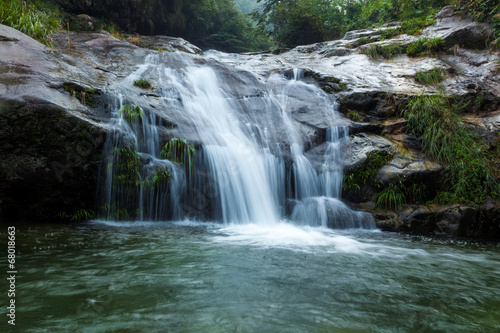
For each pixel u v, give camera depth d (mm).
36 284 3000
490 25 11086
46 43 8680
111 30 14898
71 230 5117
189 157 6520
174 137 6723
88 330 2250
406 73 10547
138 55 10031
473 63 10727
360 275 3637
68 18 13648
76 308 2570
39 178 5676
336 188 7121
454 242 5645
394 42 12641
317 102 9117
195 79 9164
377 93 8852
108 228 5402
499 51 10500
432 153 7434
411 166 7008
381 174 6953
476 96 9141
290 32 21594
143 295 2859
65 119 5746
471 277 3729
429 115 7965
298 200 7059
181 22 23797
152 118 6859
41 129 5652
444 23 12461
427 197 6988
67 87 6445
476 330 2467
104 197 6023
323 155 7645
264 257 4172
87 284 3047
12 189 5645
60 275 3236
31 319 2369
